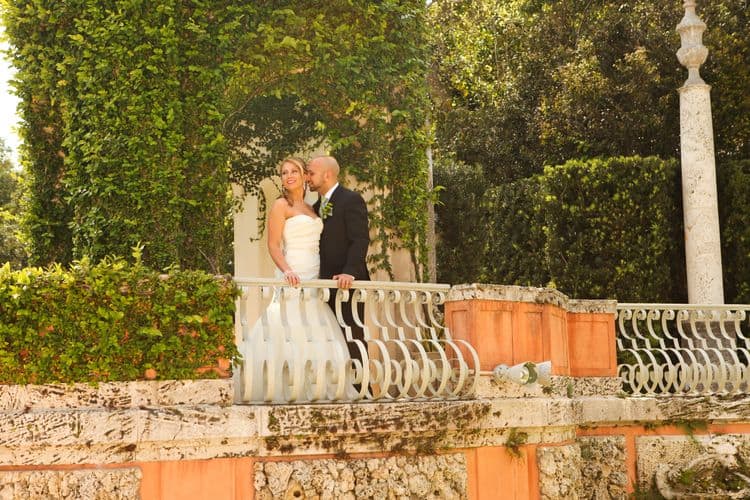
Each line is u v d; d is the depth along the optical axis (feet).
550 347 25.94
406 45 34.22
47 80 30.17
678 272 48.88
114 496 19.49
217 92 29.96
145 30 29.01
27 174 31.50
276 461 20.95
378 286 23.48
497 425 23.48
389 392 29.53
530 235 52.26
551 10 69.15
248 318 43.42
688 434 30.66
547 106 67.00
